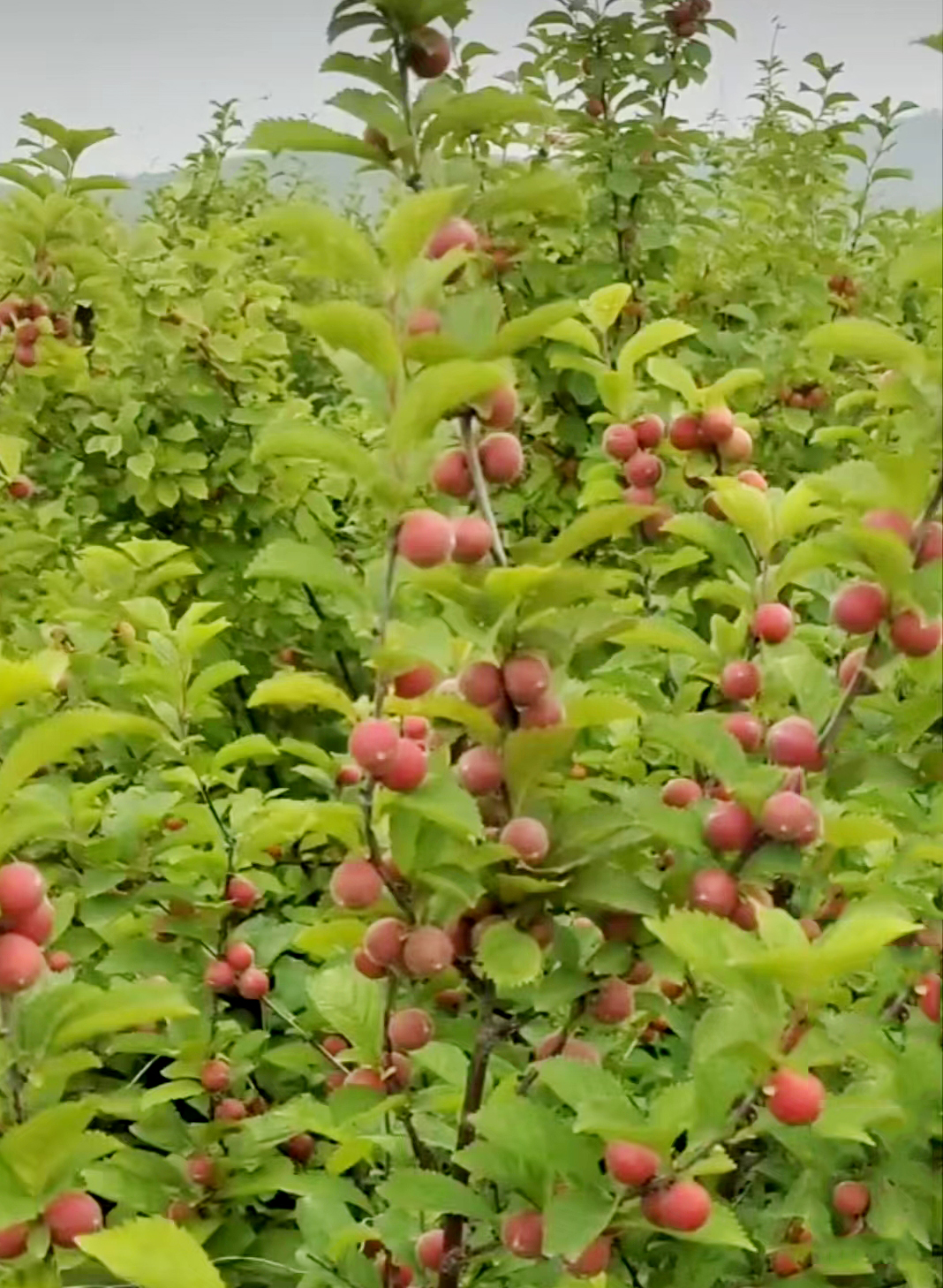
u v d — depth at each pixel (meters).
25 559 4.83
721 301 5.93
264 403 5.28
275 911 3.78
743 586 2.40
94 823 3.10
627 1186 1.73
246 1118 2.91
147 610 3.44
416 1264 2.23
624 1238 2.04
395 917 1.98
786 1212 2.03
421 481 1.87
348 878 1.94
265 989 2.98
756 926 1.92
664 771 2.81
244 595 5.34
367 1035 2.30
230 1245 2.81
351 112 2.11
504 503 4.86
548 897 1.95
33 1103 1.92
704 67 5.70
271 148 2.15
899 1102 1.99
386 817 2.06
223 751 3.06
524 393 4.85
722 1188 2.28
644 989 2.24
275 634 5.36
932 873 2.43
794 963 1.60
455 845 1.86
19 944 1.68
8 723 3.30
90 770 4.02
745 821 1.94
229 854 3.04
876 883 2.36
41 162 5.21
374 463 1.85
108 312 5.61
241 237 6.54
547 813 1.97
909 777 2.08
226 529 5.40
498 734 1.93
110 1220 2.78
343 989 2.33
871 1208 2.02
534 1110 1.82
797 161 7.09
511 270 4.74
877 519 1.96
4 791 1.76
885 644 1.98
